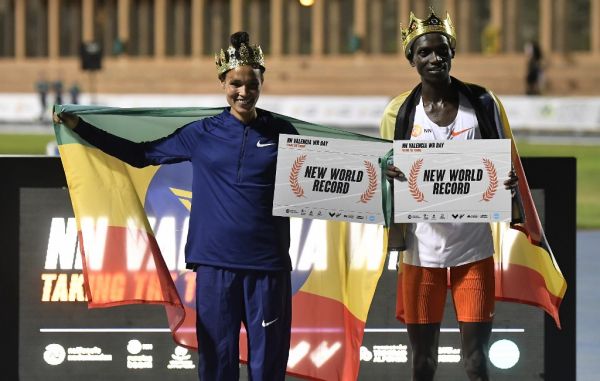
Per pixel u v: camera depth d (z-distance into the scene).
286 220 15.92
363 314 17.45
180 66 177.25
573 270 18.00
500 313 18.19
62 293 18.06
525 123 120.19
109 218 16.62
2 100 146.00
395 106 16.55
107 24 199.38
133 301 16.77
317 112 129.38
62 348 18.14
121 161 16.72
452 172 15.67
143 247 16.70
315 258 17.81
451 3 172.12
